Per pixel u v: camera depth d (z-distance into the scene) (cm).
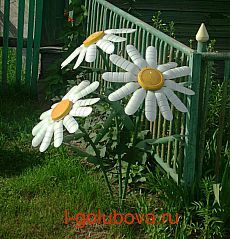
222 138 402
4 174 439
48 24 635
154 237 357
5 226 372
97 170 443
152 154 422
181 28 644
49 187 416
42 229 371
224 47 656
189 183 380
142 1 627
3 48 604
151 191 409
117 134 396
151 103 339
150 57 360
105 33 375
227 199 367
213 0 640
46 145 343
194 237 365
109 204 392
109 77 346
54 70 573
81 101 350
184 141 377
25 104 583
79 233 370
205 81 371
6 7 596
